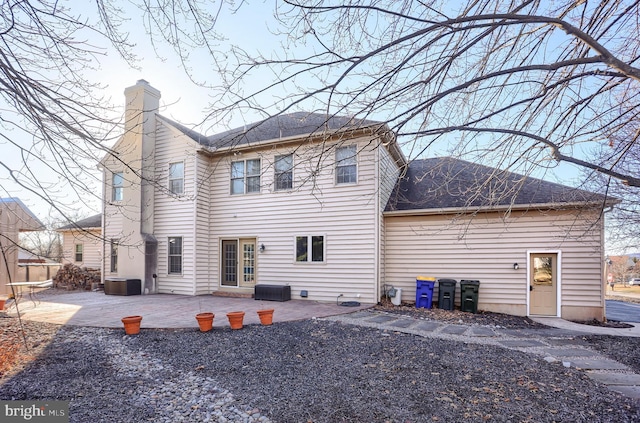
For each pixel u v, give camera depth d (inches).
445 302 383.6
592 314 353.7
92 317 312.0
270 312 287.3
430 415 138.3
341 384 168.1
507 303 379.2
